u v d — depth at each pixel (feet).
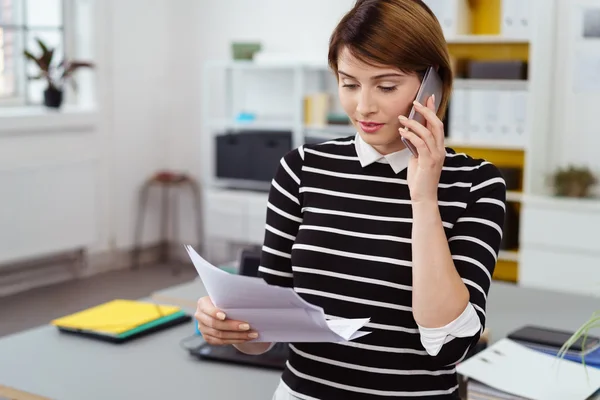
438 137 4.24
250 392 6.20
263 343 5.02
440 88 4.51
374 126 4.42
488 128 15.80
